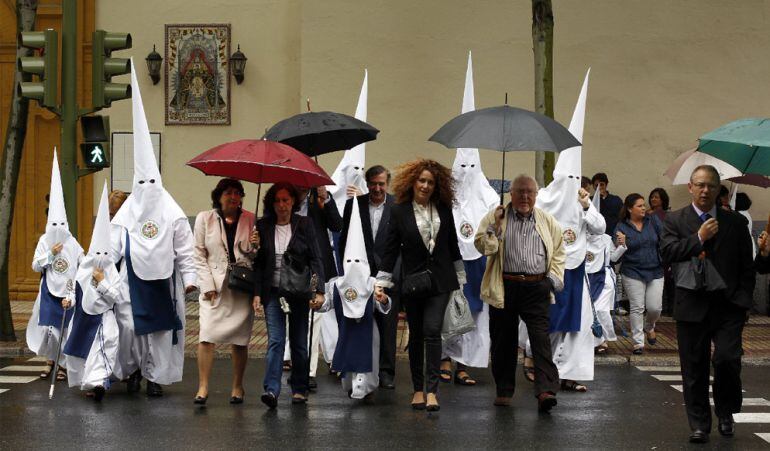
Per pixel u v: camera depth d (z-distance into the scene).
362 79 18.34
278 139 10.49
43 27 19.53
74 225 12.85
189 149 19.20
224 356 13.60
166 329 10.70
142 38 19.20
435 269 9.81
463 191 12.09
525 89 18.31
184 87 19.17
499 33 18.28
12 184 14.68
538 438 8.70
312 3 18.33
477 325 11.65
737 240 8.59
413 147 18.33
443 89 18.33
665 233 8.74
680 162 12.86
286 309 9.90
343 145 11.14
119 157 19.22
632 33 18.30
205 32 19.17
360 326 10.32
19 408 10.03
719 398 8.88
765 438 8.79
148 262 10.63
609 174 18.36
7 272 14.59
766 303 18.19
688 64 18.28
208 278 10.16
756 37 18.23
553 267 9.89
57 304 11.73
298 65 19.14
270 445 8.38
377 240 11.23
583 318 11.13
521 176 9.90
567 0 18.31
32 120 19.70
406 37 18.30
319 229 10.96
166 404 10.25
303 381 10.28
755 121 8.50
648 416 9.73
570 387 11.28
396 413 9.80
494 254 9.87
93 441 8.52
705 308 8.59
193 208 19.23
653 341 14.77
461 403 10.38
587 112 18.33
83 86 19.33
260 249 10.01
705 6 18.25
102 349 10.48
